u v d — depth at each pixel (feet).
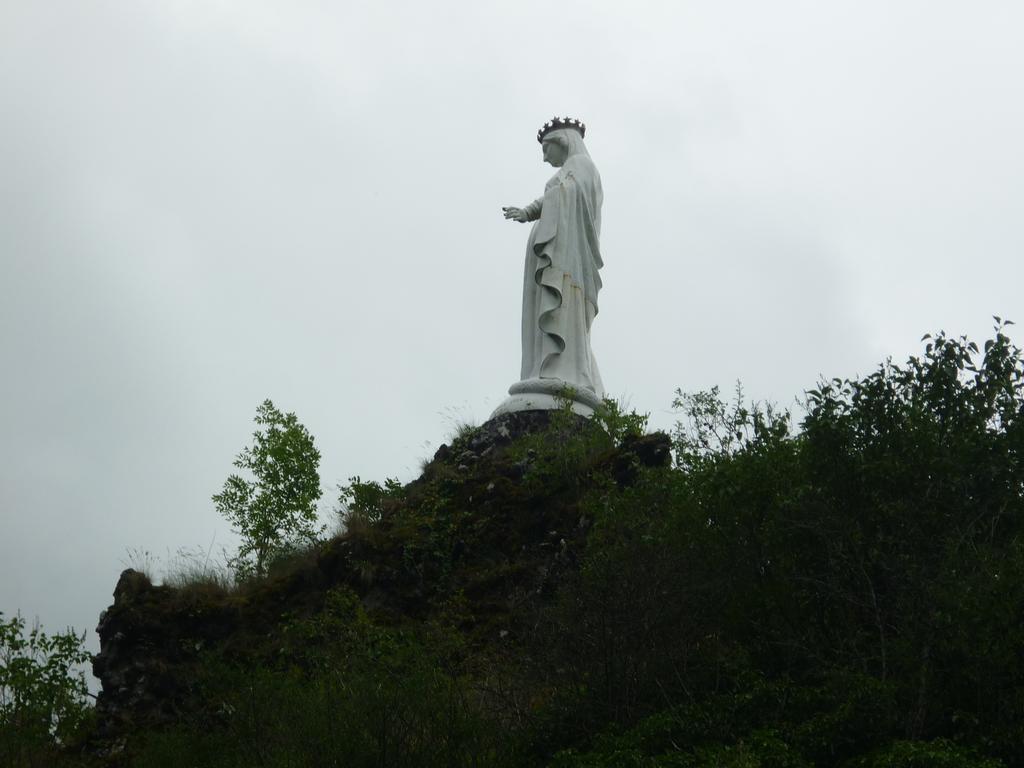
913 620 71.46
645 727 71.51
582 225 127.54
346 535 106.83
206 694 92.63
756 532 78.33
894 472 75.20
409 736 73.92
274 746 76.84
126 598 105.81
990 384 79.00
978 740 66.74
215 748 82.28
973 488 75.77
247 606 104.47
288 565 109.19
